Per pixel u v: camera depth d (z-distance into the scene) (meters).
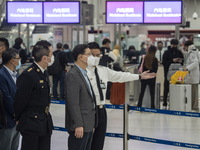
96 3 30.86
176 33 14.79
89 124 5.68
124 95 12.74
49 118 5.68
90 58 6.11
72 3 15.23
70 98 5.54
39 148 5.77
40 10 15.33
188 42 12.70
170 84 12.20
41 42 5.61
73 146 5.73
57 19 15.33
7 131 6.00
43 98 5.55
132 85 13.94
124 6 14.62
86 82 5.71
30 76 5.44
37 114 5.52
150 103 12.48
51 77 15.39
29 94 5.44
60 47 14.19
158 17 14.47
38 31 22.48
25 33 21.34
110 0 14.80
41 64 5.57
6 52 6.02
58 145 8.16
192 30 32.53
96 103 6.02
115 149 7.95
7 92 5.89
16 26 20.41
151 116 11.74
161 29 33.31
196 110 12.67
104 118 6.31
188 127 10.19
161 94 15.12
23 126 5.49
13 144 6.46
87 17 17.03
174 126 10.29
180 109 12.01
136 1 14.53
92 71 6.22
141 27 32.12
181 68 12.41
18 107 5.46
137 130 9.75
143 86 11.95
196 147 6.50
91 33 29.12
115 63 12.38
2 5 19.11
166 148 8.08
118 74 6.62
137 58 18.73
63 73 14.27
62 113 10.39
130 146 8.21
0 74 5.91
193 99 12.70
